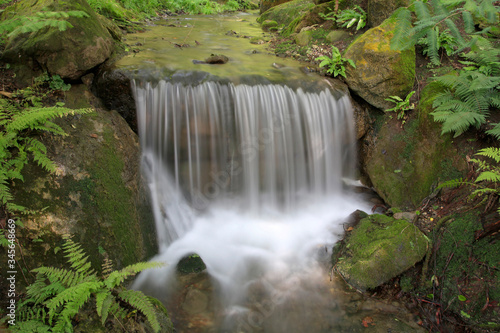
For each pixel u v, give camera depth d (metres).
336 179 6.08
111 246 3.85
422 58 6.43
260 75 5.59
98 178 4.04
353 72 5.91
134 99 5.02
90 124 4.45
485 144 4.83
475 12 2.90
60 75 4.69
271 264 4.66
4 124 3.57
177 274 4.37
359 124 5.98
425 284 4.10
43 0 4.92
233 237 5.13
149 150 5.20
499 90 5.16
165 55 6.12
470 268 4.01
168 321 3.59
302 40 7.51
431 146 5.30
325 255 4.75
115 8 8.09
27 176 3.56
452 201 4.75
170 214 5.07
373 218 4.83
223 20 10.85
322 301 4.09
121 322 3.09
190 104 5.09
